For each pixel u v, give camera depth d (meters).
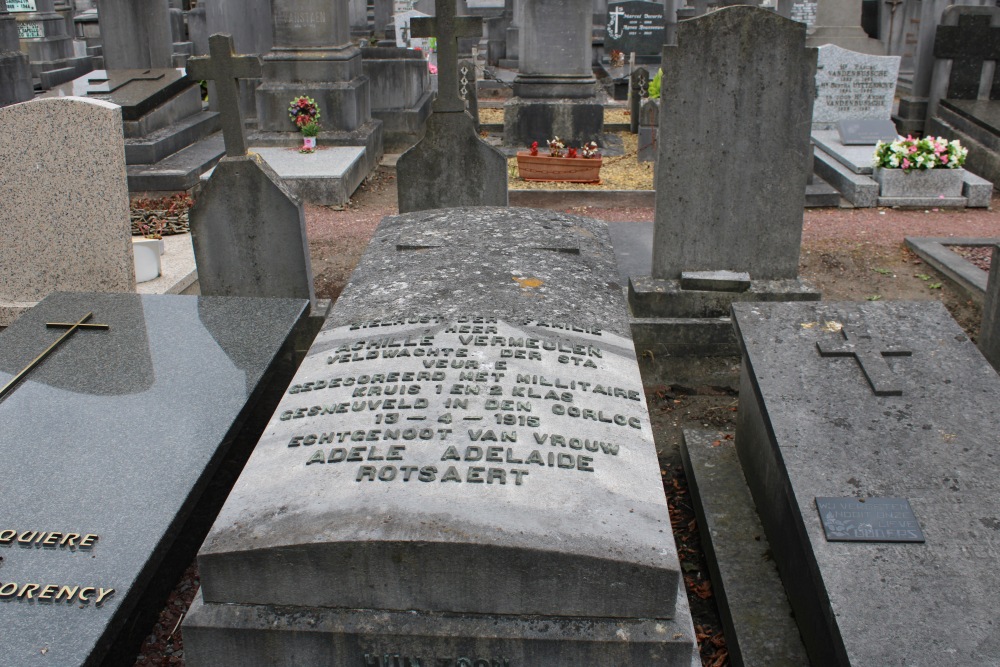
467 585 2.61
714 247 5.85
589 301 4.17
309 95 11.43
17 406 3.89
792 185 5.66
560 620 2.64
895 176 9.62
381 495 2.75
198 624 2.62
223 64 5.36
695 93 5.48
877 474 3.28
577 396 3.35
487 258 4.57
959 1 14.71
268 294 5.81
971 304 6.94
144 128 10.74
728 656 3.55
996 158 10.59
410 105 13.16
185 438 3.65
